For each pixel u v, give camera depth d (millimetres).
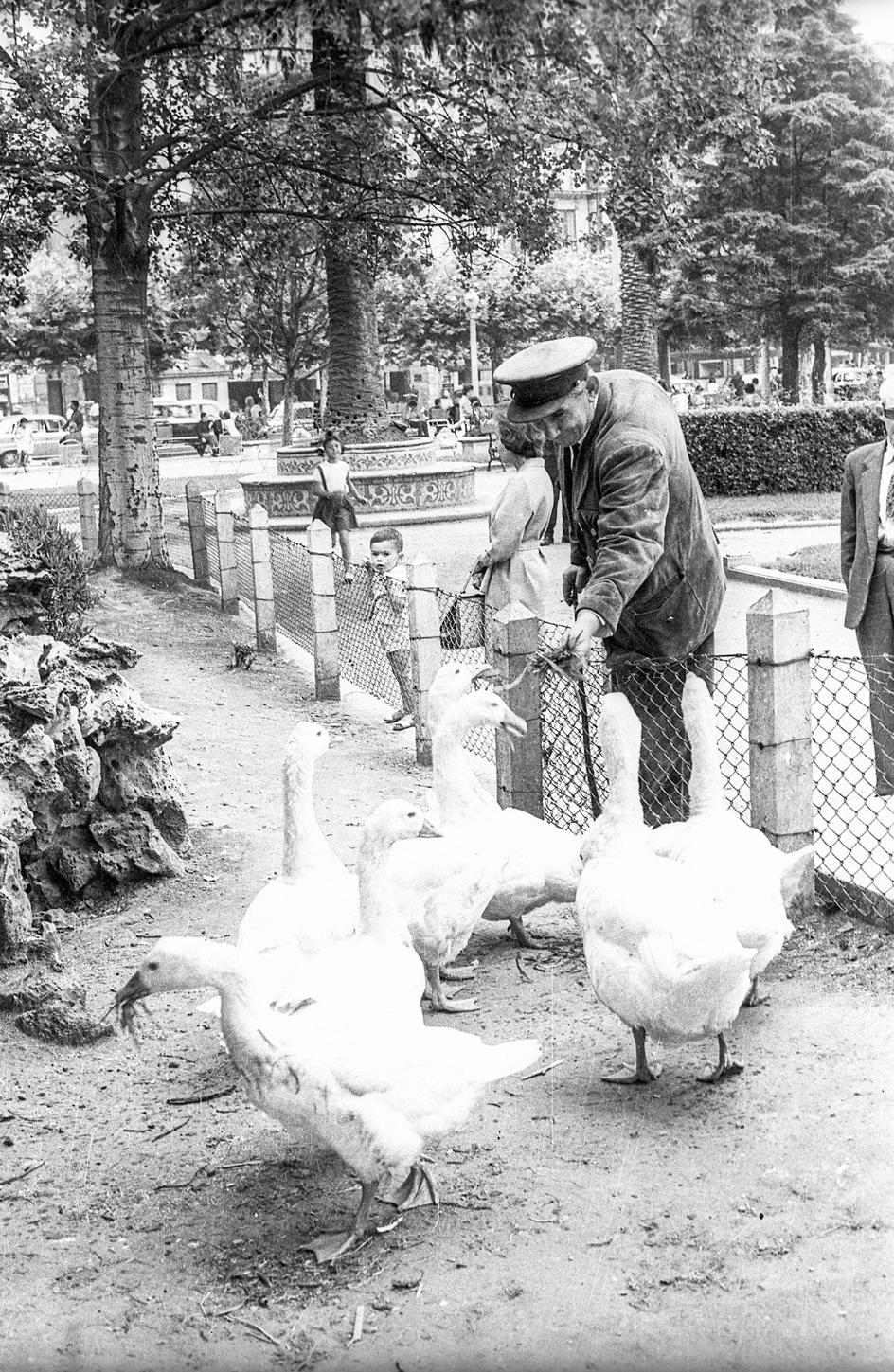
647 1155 3537
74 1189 3531
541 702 5684
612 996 3754
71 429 41094
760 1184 3357
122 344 14148
